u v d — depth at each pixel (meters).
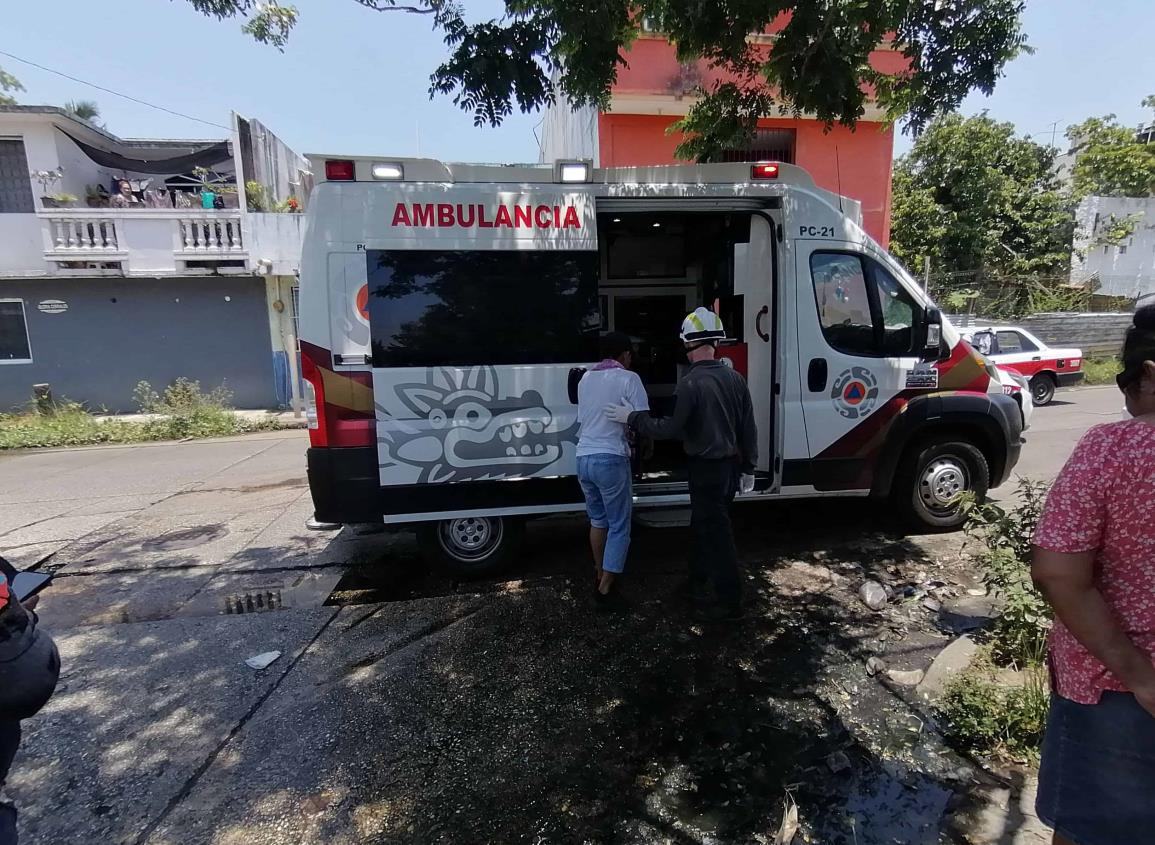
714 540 3.83
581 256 4.20
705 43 4.57
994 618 3.78
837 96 4.80
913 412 4.80
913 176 18.47
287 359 13.71
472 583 4.57
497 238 4.10
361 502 4.12
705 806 2.48
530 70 4.15
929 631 3.72
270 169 14.45
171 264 13.05
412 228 4.02
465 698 3.21
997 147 18.14
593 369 4.02
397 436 4.08
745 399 3.89
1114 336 16.95
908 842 2.27
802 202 4.55
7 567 1.95
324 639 3.84
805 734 2.88
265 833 2.38
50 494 7.52
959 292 17.52
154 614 4.23
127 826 2.43
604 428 3.93
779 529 5.40
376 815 2.46
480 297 4.12
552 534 5.49
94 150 14.47
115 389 13.49
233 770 2.73
